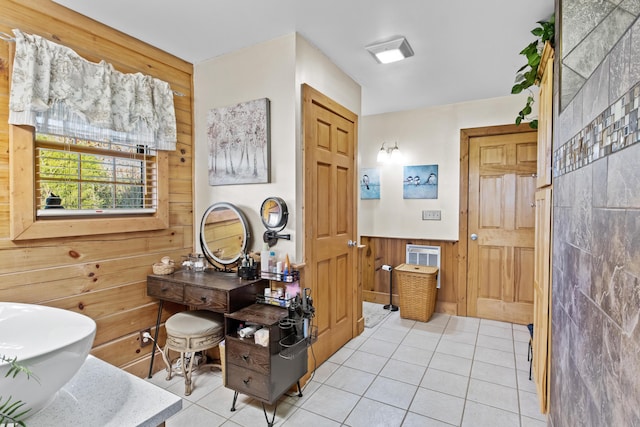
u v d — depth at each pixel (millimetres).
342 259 2865
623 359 766
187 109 2672
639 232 694
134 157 2340
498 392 2176
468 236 3662
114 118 2100
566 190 1337
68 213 1969
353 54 2523
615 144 830
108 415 839
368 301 4199
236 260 2424
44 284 1852
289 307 2035
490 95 3422
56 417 827
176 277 2307
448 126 3727
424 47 2398
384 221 4094
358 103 3084
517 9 1921
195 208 2730
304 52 2301
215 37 2270
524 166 3408
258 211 2396
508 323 3461
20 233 1729
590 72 1040
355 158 3023
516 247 3457
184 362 2152
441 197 3785
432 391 2193
